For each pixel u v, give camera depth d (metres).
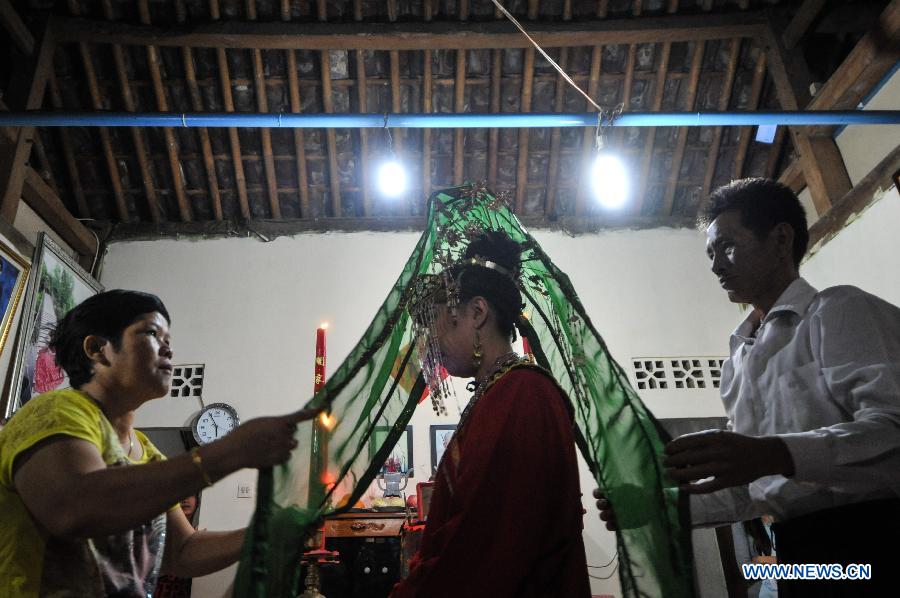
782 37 4.31
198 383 4.45
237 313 4.68
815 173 4.07
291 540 0.93
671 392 4.52
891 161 3.29
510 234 1.44
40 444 0.99
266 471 0.93
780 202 1.41
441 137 4.91
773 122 3.20
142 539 1.21
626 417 1.01
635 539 0.96
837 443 0.98
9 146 3.81
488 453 0.91
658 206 5.17
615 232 5.09
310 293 4.78
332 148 4.83
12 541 0.99
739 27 4.35
